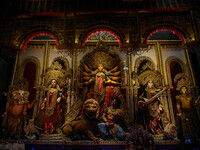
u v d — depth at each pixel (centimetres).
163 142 612
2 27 838
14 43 825
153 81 797
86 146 602
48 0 884
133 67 845
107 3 867
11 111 694
